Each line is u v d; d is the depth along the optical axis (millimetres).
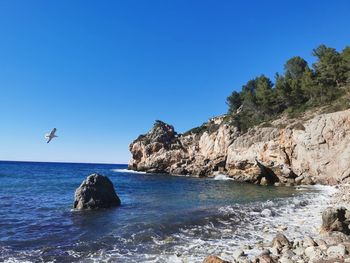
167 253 13242
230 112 106875
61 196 35250
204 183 56406
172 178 72625
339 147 46500
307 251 12336
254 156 61594
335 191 37062
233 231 17141
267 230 17109
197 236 16109
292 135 54531
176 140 101250
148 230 17250
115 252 13500
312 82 67125
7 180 61062
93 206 26000
